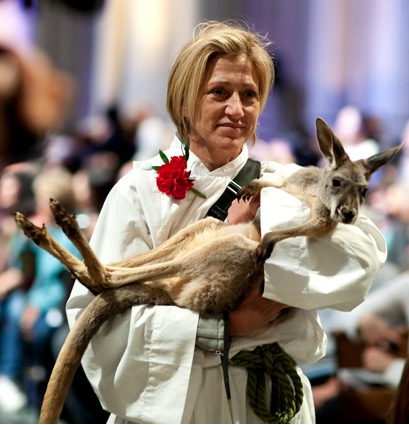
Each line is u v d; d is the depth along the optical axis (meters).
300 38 9.67
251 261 3.19
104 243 3.41
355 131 9.52
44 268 6.24
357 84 10.02
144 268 3.19
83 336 3.16
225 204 3.38
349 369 5.96
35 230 3.01
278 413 3.19
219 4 9.07
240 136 3.37
